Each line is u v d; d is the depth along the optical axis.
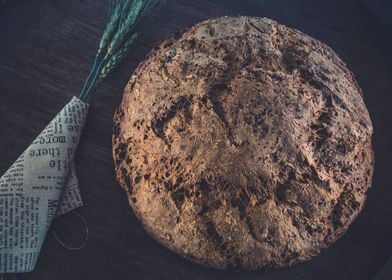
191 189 0.38
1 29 0.48
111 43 0.44
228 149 0.37
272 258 0.38
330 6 0.51
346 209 0.39
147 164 0.39
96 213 0.44
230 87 0.38
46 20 0.49
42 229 0.42
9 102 0.46
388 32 0.50
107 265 0.43
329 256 0.44
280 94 0.38
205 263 0.39
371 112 0.48
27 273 0.43
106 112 0.46
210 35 0.41
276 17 0.50
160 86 0.40
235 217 0.37
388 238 0.45
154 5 0.48
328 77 0.40
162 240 0.39
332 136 0.38
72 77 0.47
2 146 0.45
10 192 0.42
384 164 0.46
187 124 0.38
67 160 0.44
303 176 0.38
